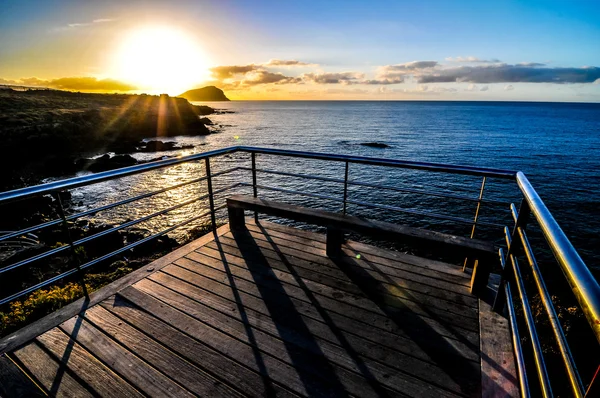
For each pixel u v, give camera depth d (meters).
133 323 2.19
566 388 4.85
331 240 2.99
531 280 8.91
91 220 14.98
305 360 1.89
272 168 24.42
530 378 4.90
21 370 1.82
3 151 26.05
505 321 2.17
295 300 2.44
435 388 1.71
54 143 30.64
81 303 2.39
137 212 16.05
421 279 2.69
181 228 14.09
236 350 1.96
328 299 2.45
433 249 2.52
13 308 3.83
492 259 2.32
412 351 1.95
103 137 37.62
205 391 1.69
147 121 47.94
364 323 2.19
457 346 1.98
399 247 11.09
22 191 1.84
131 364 1.86
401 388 1.71
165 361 1.88
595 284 0.69
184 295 2.50
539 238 12.12
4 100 49.03
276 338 2.06
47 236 11.55
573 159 29.81
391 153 33.47
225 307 2.36
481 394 1.66
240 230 3.67
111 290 2.55
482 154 32.34
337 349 1.97
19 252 7.34
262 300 2.44
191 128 50.09
